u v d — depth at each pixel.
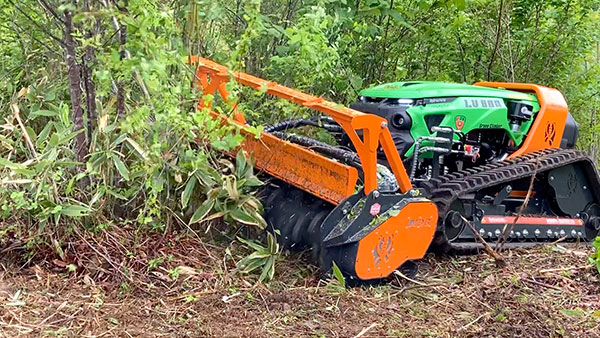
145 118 4.57
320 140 6.43
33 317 3.84
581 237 6.25
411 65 9.27
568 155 6.09
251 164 4.97
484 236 5.60
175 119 4.37
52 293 4.14
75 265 4.45
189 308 4.10
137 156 4.85
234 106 4.68
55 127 5.13
